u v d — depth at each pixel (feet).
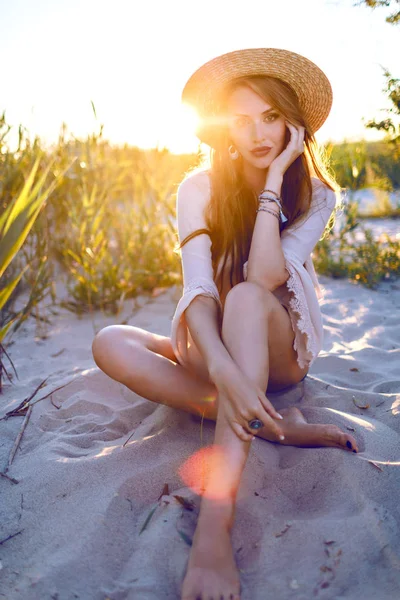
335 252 15.81
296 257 6.41
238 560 4.68
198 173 6.99
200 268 6.36
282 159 6.36
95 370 8.25
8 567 4.67
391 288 13.24
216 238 6.72
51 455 6.16
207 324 5.68
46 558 4.67
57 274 13.96
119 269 13.19
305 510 5.23
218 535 4.54
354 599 4.14
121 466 5.80
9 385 8.41
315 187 6.98
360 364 8.52
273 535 4.83
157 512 5.19
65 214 13.52
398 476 5.37
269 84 6.30
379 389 7.73
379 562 4.45
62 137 13.46
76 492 5.50
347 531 4.72
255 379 5.13
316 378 7.86
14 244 5.78
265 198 6.22
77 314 12.17
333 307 11.91
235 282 6.82
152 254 13.55
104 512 5.10
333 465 5.56
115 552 4.78
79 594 4.32
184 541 4.77
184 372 6.28
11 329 10.91
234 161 6.81
